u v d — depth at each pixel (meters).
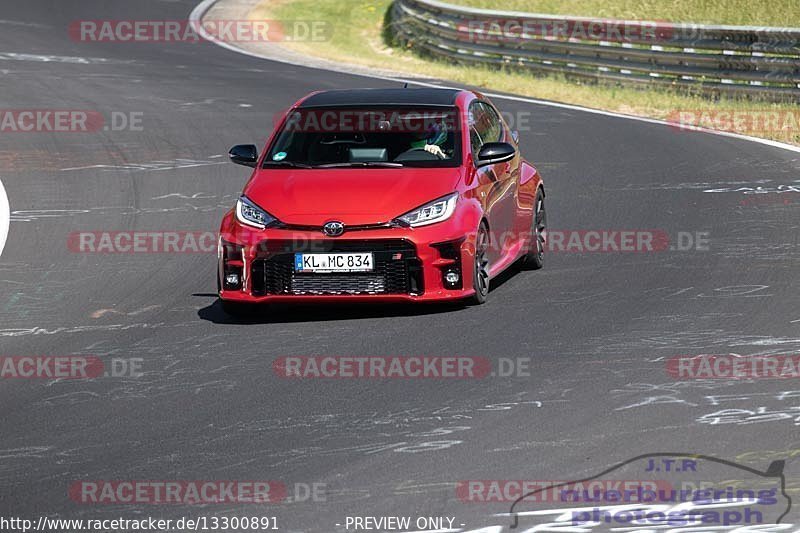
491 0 135.38
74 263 42.72
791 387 26.88
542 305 34.97
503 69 93.75
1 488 22.47
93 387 28.67
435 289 33.88
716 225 45.00
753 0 123.06
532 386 27.52
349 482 22.19
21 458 24.02
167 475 22.86
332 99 39.00
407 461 23.12
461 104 38.34
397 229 33.66
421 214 33.94
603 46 86.50
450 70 95.25
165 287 39.03
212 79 89.25
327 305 35.97
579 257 41.22
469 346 30.94
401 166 35.84
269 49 111.25
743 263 39.09
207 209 51.34
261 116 73.88
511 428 24.80
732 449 23.27
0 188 56.19
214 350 31.47
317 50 113.19
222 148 64.88
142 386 28.59
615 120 72.19
